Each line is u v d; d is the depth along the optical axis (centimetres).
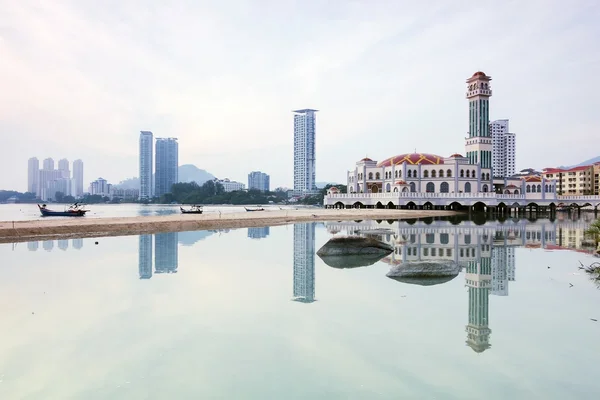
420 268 2952
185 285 2577
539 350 1542
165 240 5156
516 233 6022
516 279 2756
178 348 1559
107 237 5481
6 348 1554
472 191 12800
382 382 1295
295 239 5341
